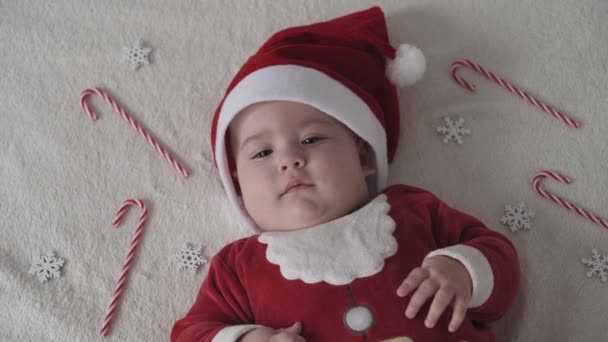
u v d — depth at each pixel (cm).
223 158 138
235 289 125
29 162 148
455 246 119
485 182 147
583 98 153
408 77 141
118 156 149
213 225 145
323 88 129
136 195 146
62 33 158
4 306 136
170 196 146
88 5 160
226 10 160
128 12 160
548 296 135
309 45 135
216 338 115
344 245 119
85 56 157
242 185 131
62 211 145
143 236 143
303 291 116
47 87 154
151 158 149
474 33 159
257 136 128
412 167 150
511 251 126
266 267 121
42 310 136
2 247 141
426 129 153
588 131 150
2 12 159
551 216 143
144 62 156
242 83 133
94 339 134
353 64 138
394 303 114
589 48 156
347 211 128
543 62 156
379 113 139
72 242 142
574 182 146
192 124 152
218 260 129
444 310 116
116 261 141
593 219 141
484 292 116
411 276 111
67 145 150
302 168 123
